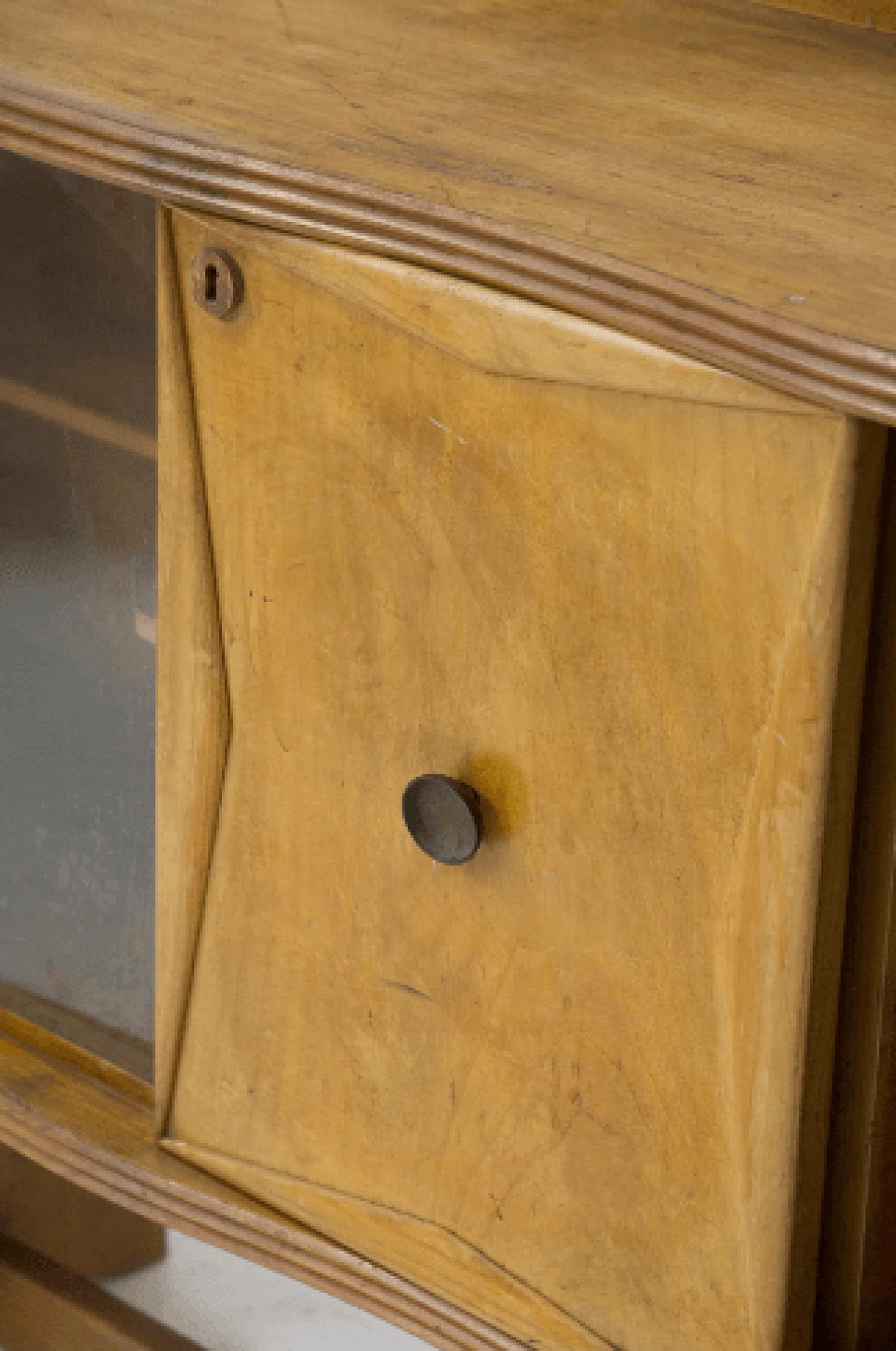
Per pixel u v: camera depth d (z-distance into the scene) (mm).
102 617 1174
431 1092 1093
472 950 1045
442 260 904
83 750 1228
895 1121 961
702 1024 961
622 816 957
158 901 1179
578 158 986
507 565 952
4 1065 1319
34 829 1290
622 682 932
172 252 1010
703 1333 1020
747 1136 951
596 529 911
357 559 1011
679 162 990
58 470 1157
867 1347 1017
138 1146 1249
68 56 1099
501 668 976
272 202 950
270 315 986
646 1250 1028
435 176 943
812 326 801
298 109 1029
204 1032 1190
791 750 871
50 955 1313
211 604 1083
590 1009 1006
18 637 1237
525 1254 1080
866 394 784
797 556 843
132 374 1087
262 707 1087
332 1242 1171
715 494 861
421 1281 1137
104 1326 1527
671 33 1212
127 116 1007
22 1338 1518
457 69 1117
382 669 1025
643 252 868
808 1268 980
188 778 1131
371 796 1058
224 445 1039
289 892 1116
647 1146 1007
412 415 955
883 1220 981
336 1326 1530
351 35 1167
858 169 998
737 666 885
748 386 825
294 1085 1158
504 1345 1102
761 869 903
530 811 993
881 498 843
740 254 874
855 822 911
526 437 917
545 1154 1053
